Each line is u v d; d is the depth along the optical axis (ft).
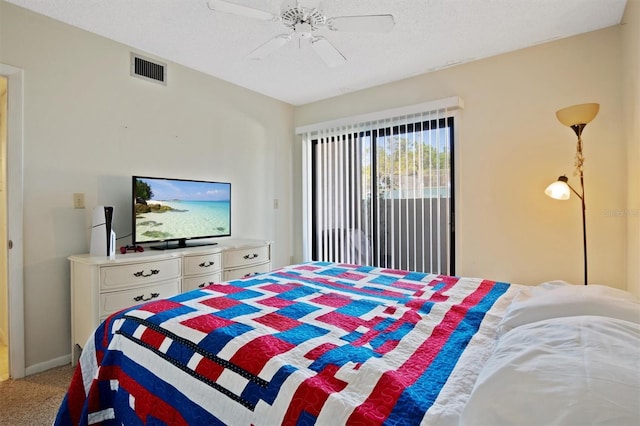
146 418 3.50
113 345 4.15
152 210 8.65
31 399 6.19
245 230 11.94
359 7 6.98
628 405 1.81
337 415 2.48
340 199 12.34
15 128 6.97
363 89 11.93
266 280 6.41
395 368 3.11
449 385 2.82
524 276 8.91
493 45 8.70
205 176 10.64
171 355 3.58
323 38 6.39
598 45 7.93
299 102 13.50
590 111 6.97
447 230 10.00
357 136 11.86
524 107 8.88
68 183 7.72
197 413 3.13
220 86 11.08
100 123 8.26
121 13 7.31
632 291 7.03
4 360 7.79
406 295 5.52
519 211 8.96
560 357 2.37
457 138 9.80
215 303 4.84
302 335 3.76
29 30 7.16
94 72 8.16
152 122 9.30
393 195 11.07
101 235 7.63
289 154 13.74
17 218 6.98
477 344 3.66
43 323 7.34
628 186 7.29
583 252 8.12
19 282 7.00
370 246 11.52
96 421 3.96
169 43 8.67
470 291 5.74
